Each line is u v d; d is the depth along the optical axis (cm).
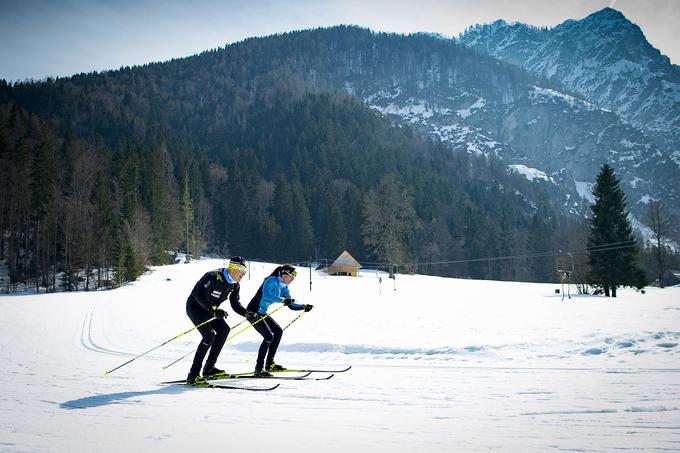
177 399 520
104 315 1769
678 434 355
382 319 1447
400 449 344
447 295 3109
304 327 1269
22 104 12219
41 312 1945
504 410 445
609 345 774
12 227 5419
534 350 793
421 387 562
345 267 6269
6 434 388
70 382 633
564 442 347
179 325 1415
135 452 343
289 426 410
